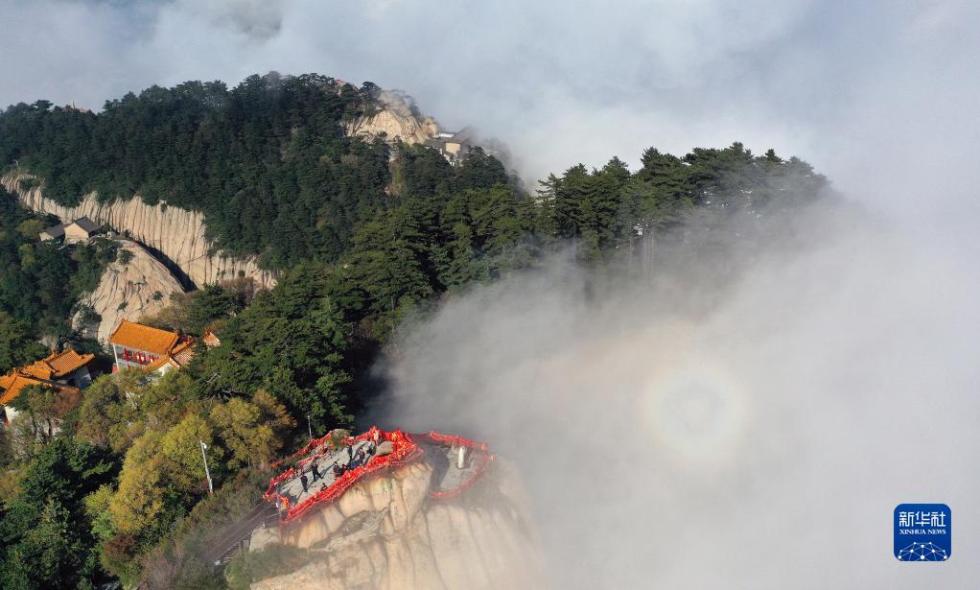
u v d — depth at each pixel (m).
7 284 134.88
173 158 155.00
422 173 152.12
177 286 141.75
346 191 147.38
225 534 48.34
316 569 45.06
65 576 52.53
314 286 84.38
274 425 59.62
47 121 164.38
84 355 100.38
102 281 139.12
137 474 52.88
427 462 52.03
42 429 79.69
